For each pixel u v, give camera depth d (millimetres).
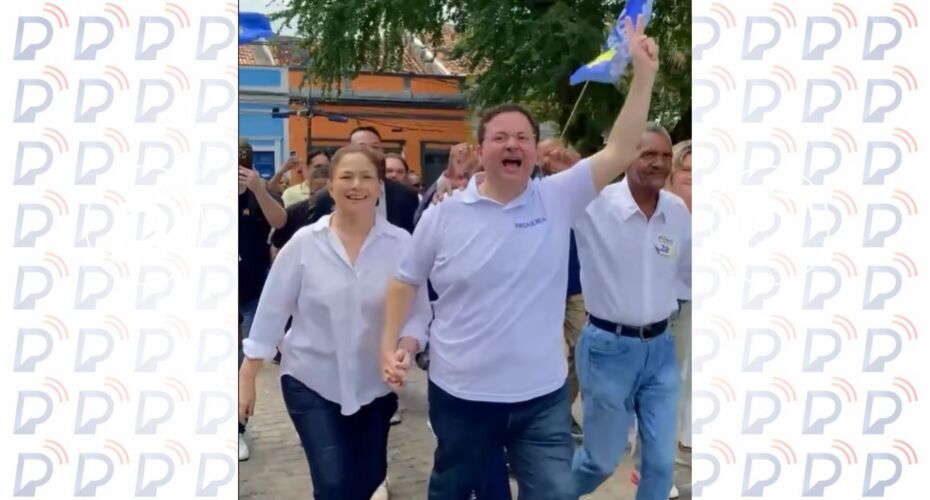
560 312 2859
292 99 18891
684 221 3326
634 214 3201
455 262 2768
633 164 3199
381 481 3236
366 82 19500
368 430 3182
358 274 3018
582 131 11992
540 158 4152
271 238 4996
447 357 2822
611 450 3348
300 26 14938
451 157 4277
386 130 19797
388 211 4855
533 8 12828
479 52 13578
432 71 20875
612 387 3293
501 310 2748
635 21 2930
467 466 2859
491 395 2777
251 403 3084
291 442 5062
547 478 2783
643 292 3234
